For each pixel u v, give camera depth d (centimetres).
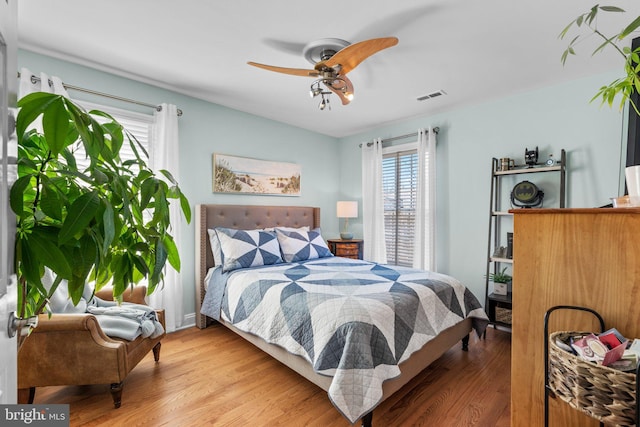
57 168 84
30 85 220
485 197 325
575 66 247
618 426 78
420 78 269
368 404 148
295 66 247
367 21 191
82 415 172
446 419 171
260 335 215
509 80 273
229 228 333
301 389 200
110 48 224
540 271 112
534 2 172
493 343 272
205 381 208
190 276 316
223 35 207
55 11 182
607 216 99
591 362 83
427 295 214
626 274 95
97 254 74
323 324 175
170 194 106
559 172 279
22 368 167
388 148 411
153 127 288
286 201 407
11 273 64
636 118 194
